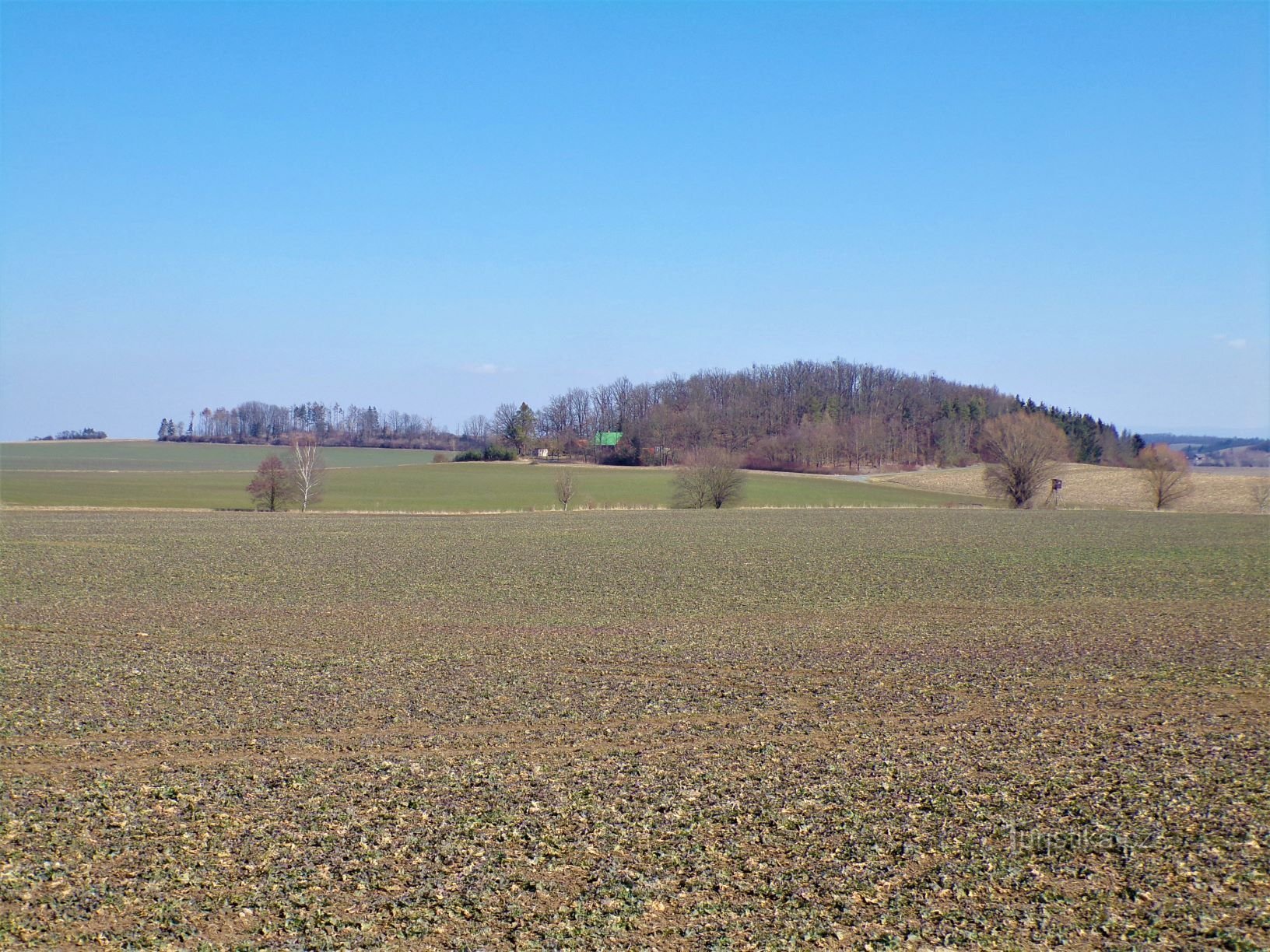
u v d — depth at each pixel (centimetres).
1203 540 4828
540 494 9156
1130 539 4884
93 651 2098
